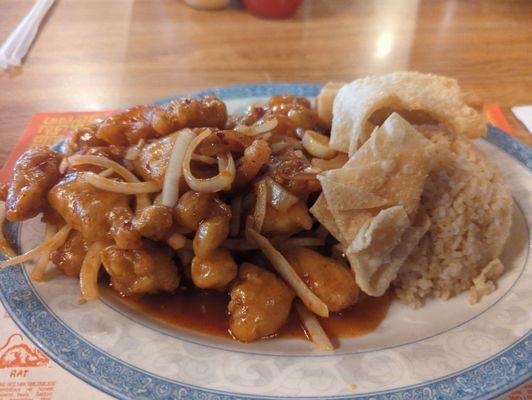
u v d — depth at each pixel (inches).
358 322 8.0
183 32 17.1
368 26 17.6
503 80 14.1
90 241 8.0
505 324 7.2
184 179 7.9
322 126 10.7
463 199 8.4
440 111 8.6
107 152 8.7
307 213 8.5
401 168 7.7
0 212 8.7
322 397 6.2
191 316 8.0
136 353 6.8
